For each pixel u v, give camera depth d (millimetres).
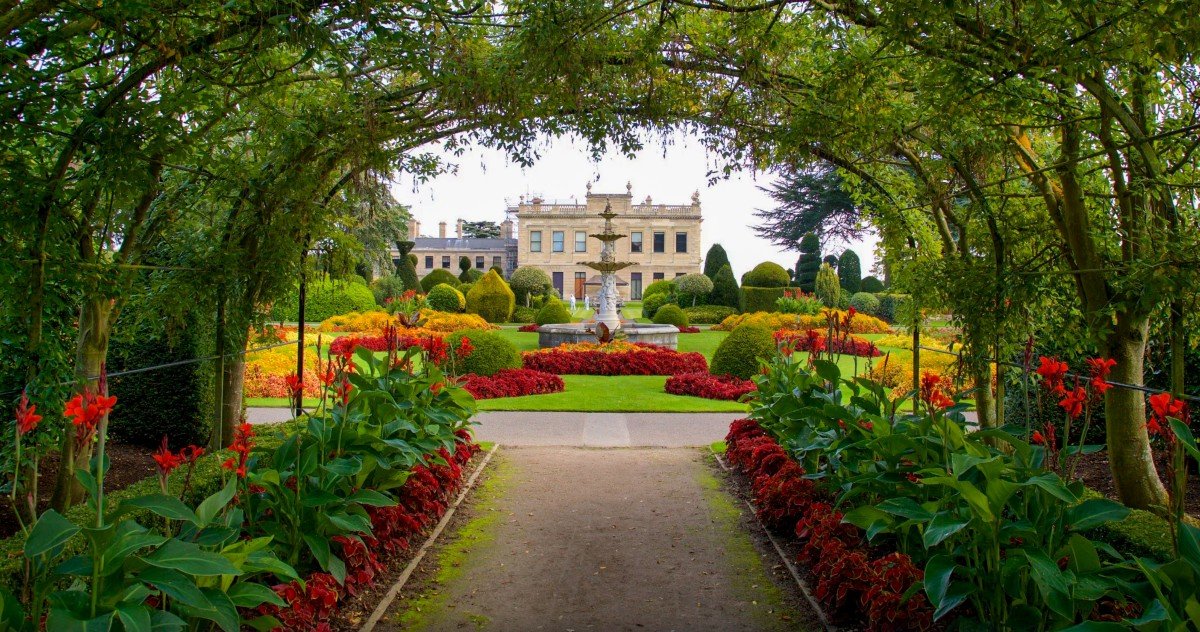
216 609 1982
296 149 4387
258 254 4824
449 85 4125
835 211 31750
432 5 3418
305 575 3084
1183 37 2607
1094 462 4867
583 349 13625
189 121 3678
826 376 4180
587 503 5062
